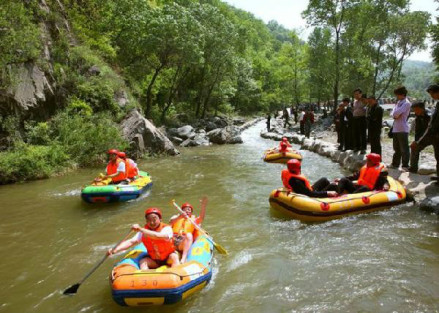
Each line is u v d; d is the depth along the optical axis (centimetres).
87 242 645
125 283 412
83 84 1562
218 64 3055
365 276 497
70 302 458
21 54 1290
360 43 2836
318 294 460
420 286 466
